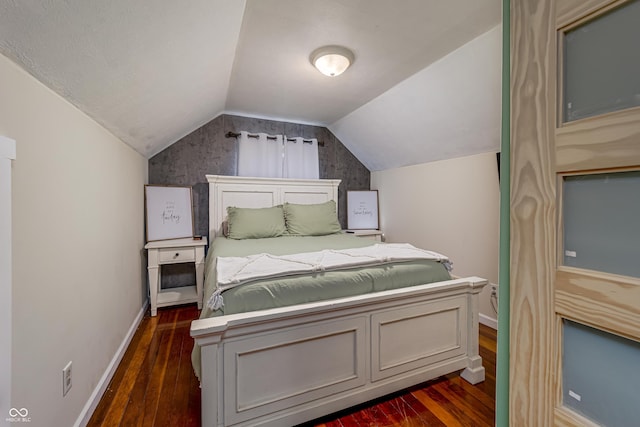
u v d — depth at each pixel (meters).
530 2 0.52
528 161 0.52
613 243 0.43
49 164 1.11
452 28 1.71
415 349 1.63
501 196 0.59
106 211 1.72
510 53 0.55
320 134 3.84
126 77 1.41
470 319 1.77
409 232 3.44
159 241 2.85
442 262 1.84
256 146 3.42
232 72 2.29
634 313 0.40
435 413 1.48
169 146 3.12
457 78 2.12
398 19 1.63
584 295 0.45
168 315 2.71
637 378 0.41
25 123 0.97
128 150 2.24
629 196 0.41
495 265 2.44
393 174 3.71
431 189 3.10
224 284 1.31
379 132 3.29
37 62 0.96
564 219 0.48
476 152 2.58
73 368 1.27
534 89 0.51
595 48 0.44
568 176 0.47
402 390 1.67
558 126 0.47
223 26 1.53
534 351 0.51
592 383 0.45
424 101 2.50
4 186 0.85
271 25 1.69
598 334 0.44
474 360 1.75
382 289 1.60
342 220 3.93
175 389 1.64
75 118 1.33
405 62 2.11
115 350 1.85
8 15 0.77
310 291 1.43
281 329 1.31
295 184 3.48
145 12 1.08
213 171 3.30
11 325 0.89
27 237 0.97
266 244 2.44
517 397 0.54
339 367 1.44
